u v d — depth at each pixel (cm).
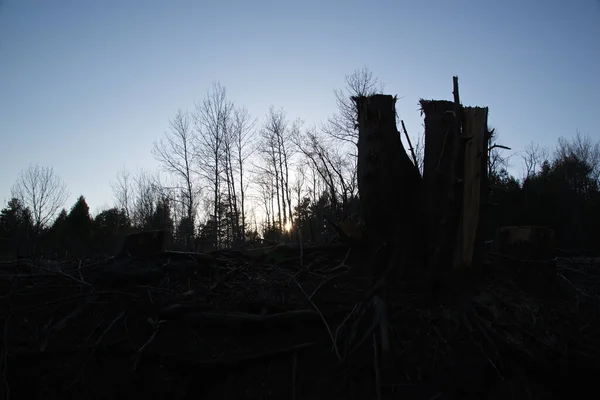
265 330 595
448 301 588
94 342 561
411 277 616
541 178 3181
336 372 532
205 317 589
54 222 3947
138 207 4794
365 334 519
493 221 2473
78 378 524
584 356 516
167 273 704
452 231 598
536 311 591
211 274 726
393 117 653
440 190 608
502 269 690
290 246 793
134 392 525
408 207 638
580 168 3459
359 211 809
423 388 507
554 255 698
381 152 632
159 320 594
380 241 650
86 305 609
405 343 548
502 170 2908
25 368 530
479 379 516
